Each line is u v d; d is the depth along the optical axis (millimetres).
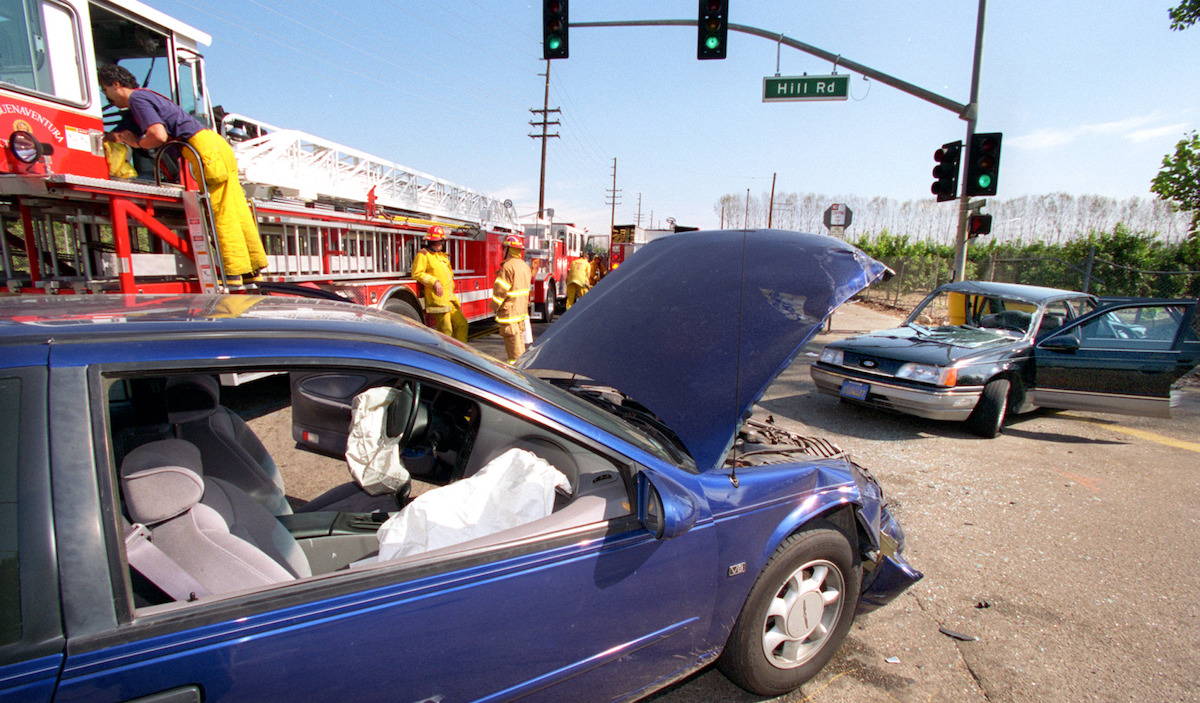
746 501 2000
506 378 1731
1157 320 5742
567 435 1706
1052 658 2559
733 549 1954
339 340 1424
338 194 6660
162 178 4754
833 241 2596
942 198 11336
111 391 1777
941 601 2977
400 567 1377
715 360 2221
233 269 4449
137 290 4004
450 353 1623
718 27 10383
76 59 4004
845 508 2406
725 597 1967
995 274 18359
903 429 6121
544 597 1539
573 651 1631
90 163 4137
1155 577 3246
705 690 2322
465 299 9734
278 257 5539
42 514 1083
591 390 2764
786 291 2396
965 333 6574
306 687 1237
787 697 2289
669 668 1902
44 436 1111
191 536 1474
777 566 2086
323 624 1249
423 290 7789
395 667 1339
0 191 3615
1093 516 4031
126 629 1102
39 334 1182
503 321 7535
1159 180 10742
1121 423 6668
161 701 1095
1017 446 5648
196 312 1484
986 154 10516
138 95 3996
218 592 1363
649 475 1742
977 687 2367
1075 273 15828
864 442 5652
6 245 3947
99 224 4289
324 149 6828
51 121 3889
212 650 1146
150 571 1333
